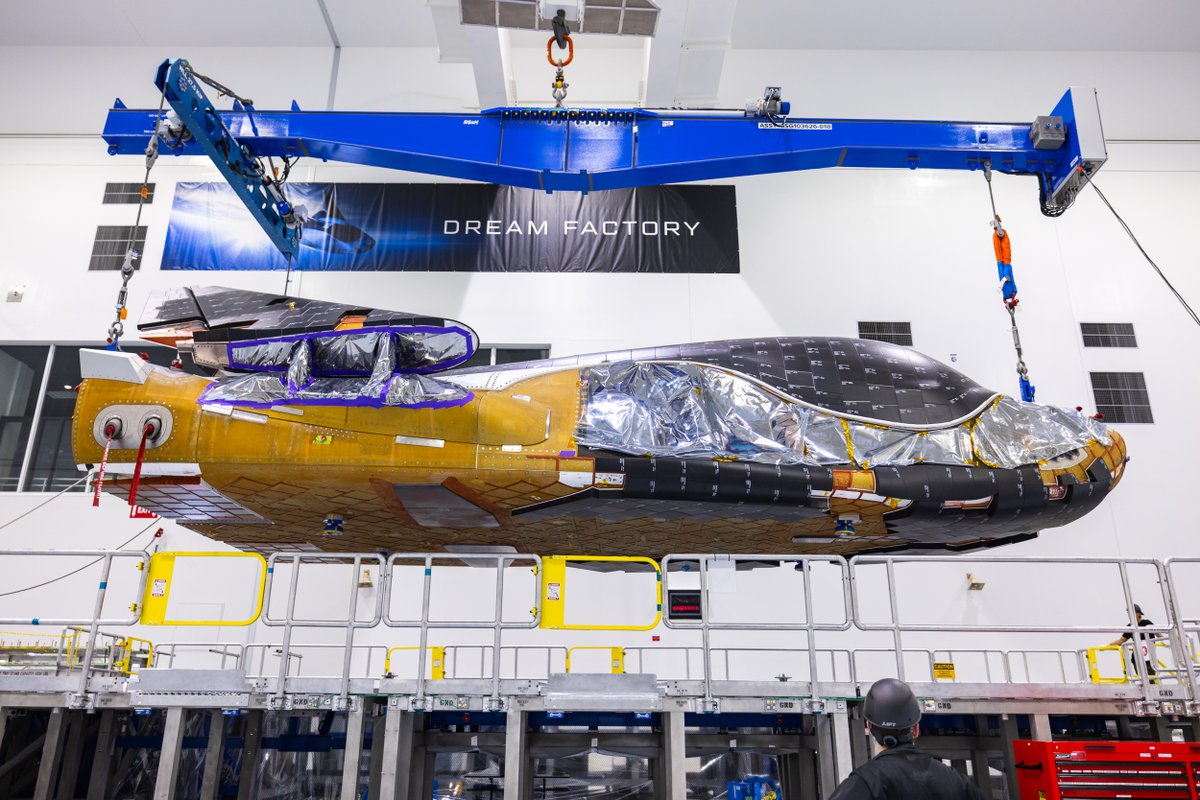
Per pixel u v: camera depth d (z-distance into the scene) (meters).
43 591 13.51
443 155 9.05
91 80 16.62
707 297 15.16
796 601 13.68
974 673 13.40
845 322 14.99
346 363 8.20
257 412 7.98
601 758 11.21
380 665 13.50
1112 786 5.50
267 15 16.30
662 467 8.07
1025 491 8.50
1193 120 16.38
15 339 14.79
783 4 15.92
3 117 16.30
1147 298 15.14
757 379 8.80
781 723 7.55
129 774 10.02
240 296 8.35
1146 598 13.56
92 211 15.61
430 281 15.30
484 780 11.09
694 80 14.80
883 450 8.48
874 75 16.69
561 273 15.33
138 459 7.59
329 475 8.01
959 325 14.96
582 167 8.96
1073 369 14.70
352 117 9.27
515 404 8.32
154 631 13.53
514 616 13.64
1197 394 14.55
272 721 10.70
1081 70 16.70
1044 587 13.67
